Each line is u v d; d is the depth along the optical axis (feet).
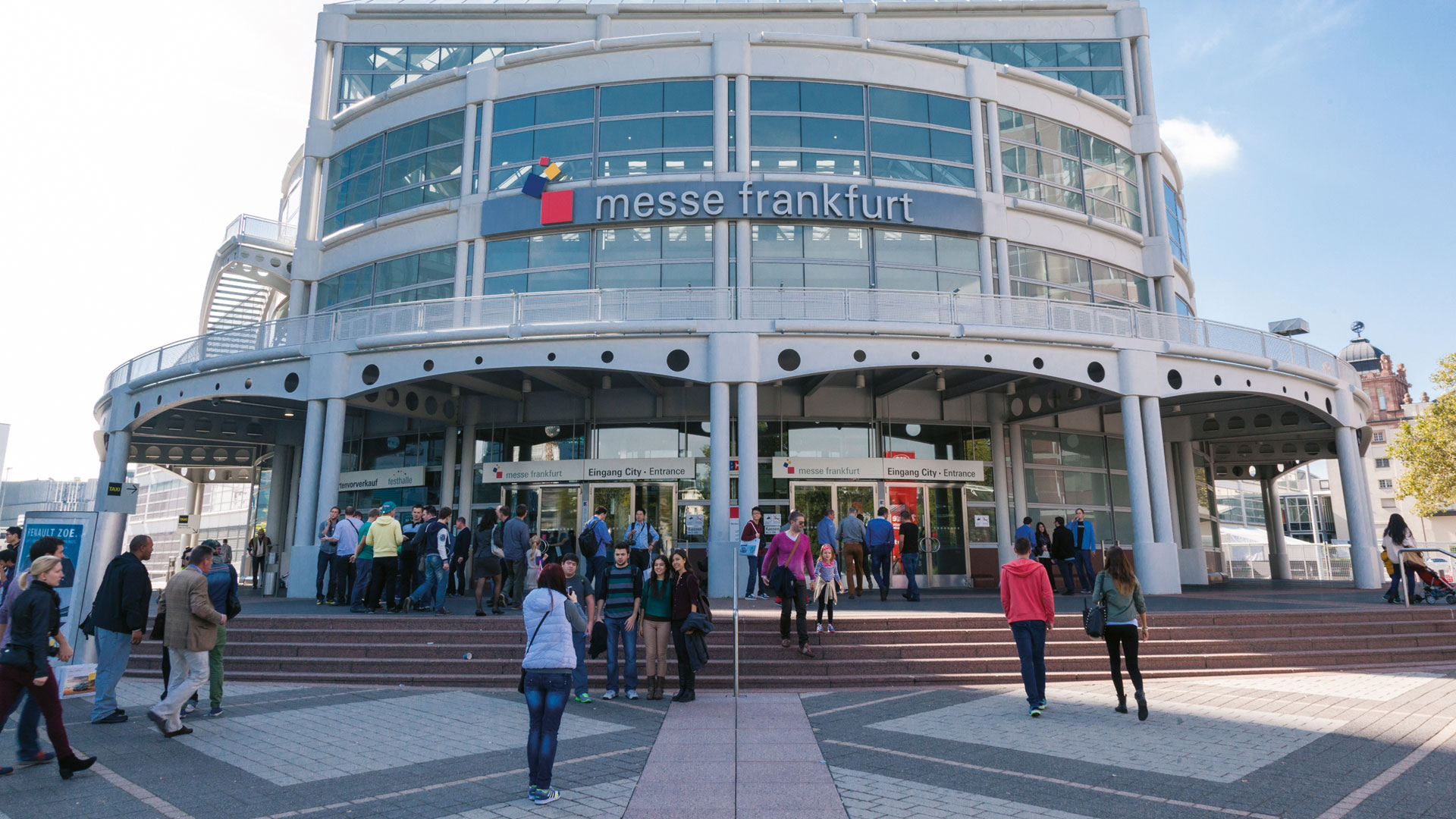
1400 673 34.96
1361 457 78.23
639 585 31.68
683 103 67.62
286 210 106.63
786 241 65.67
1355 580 68.08
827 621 37.17
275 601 55.31
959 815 16.52
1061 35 81.00
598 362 55.88
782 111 67.51
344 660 35.81
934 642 36.60
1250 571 110.01
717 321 55.36
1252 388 63.00
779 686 32.81
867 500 67.62
